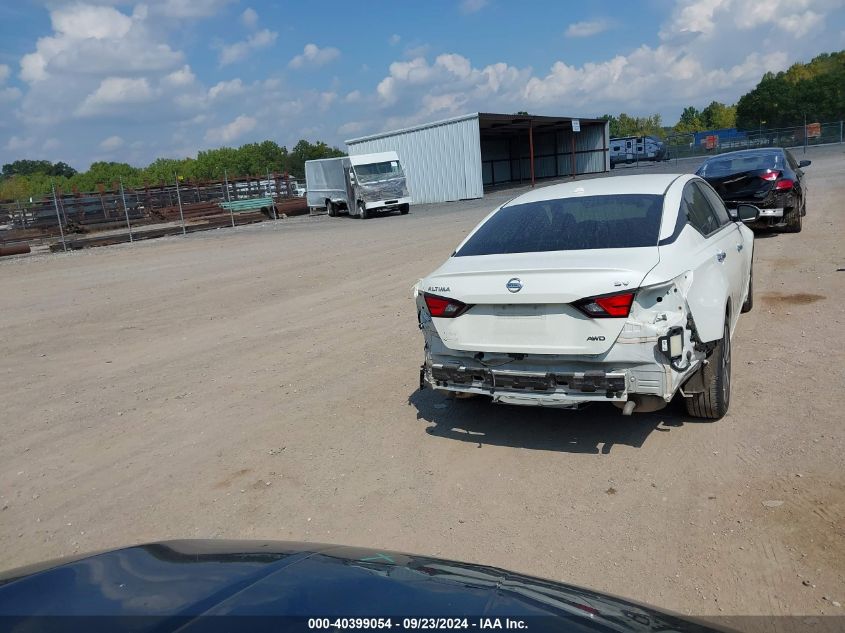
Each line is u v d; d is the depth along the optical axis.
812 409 4.57
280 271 14.17
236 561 1.84
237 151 120.00
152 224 34.47
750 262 6.93
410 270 12.57
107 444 5.33
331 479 4.34
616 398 3.90
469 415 5.18
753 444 4.20
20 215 31.77
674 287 3.91
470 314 4.23
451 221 23.53
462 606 1.63
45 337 9.55
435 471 4.32
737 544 3.23
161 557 1.87
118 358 8.05
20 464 5.08
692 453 4.19
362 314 9.15
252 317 9.72
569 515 3.65
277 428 5.29
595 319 3.86
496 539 3.49
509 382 4.14
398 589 1.68
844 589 2.84
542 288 3.94
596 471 4.11
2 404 6.60
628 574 3.10
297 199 38.91
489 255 4.61
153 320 10.16
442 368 4.39
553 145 54.00
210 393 6.36
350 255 15.89
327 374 6.57
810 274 8.64
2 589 1.68
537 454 4.41
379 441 4.85
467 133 36.91
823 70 99.00
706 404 4.49
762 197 11.25
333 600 1.59
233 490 4.33
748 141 59.06
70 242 26.39
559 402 4.03
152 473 4.71
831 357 5.52
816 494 3.55
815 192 18.94
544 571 3.18
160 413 5.94
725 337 4.54
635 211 4.66
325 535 3.68
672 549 3.25
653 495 3.76
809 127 56.25
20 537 4.00
